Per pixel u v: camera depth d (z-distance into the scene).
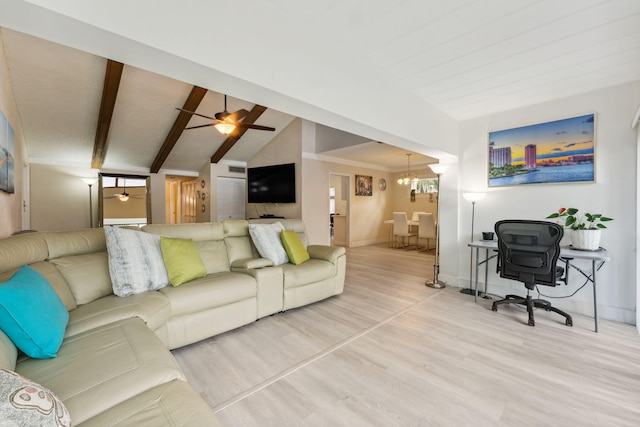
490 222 3.52
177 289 2.16
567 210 2.87
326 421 1.47
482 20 1.83
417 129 2.96
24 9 1.02
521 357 2.09
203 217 7.94
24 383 0.77
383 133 2.62
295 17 1.81
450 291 3.65
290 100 1.86
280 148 6.91
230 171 7.79
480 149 3.59
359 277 4.36
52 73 3.96
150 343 1.38
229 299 2.38
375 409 1.55
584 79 2.61
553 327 2.59
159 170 7.52
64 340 1.38
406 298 3.38
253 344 2.26
